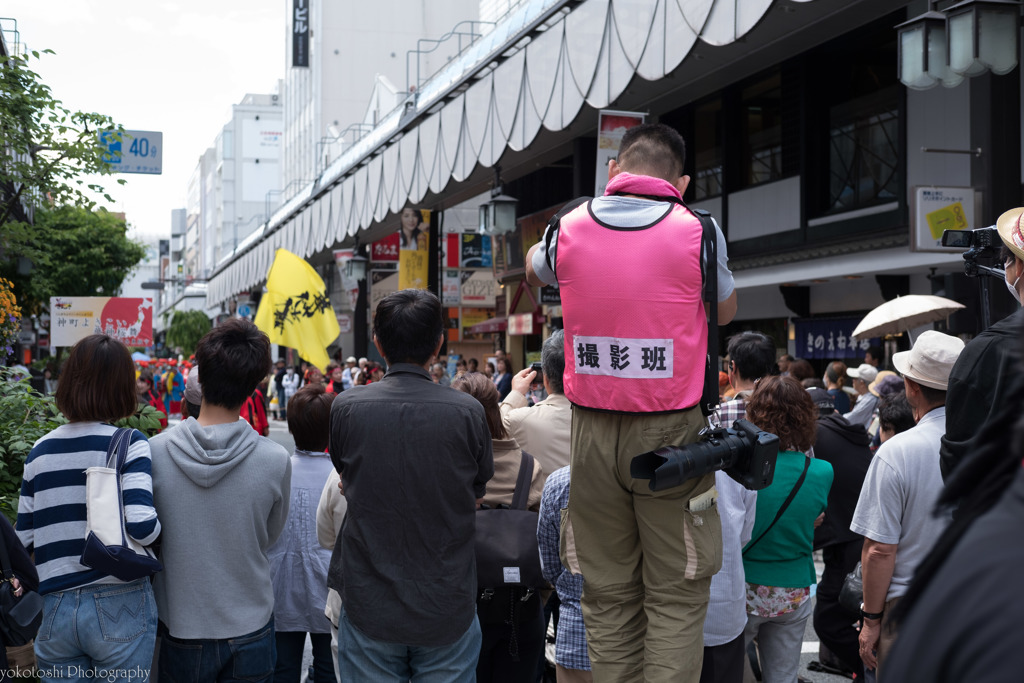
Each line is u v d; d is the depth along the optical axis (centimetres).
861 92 1393
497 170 1581
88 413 319
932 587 88
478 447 312
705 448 244
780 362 1080
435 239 2309
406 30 6016
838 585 509
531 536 387
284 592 444
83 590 308
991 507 93
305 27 6062
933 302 905
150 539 309
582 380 262
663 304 253
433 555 301
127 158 1377
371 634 298
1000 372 246
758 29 1144
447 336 3203
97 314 1438
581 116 1488
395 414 305
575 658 360
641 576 272
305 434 457
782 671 415
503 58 1516
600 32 1193
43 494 313
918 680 83
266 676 333
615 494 265
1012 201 822
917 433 341
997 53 659
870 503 343
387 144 2131
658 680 254
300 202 3044
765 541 404
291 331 1251
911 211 824
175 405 2283
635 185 267
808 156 1466
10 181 924
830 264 1334
